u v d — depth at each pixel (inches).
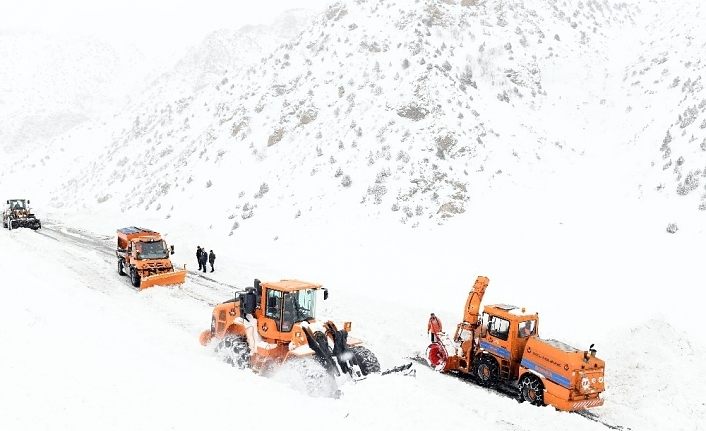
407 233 1143.6
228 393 336.8
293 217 1296.8
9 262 740.7
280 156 1589.6
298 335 464.4
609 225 1053.8
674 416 485.7
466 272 960.9
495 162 1344.7
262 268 1046.4
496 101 1587.1
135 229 948.6
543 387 494.9
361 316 754.8
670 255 894.4
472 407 482.3
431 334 602.9
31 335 354.0
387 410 362.6
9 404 254.8
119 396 290.5
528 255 992.9
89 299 665.6
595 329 708.0
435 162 1331.2
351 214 1246.3
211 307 759.1
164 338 566.3
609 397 524.7
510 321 531.5
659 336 584.7
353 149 1456.7
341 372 442.0
